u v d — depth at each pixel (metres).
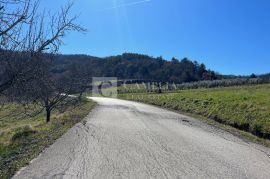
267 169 9.48
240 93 31.75
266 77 65.31
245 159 10.66
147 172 8.93
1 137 17.39
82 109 33.56
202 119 23.06
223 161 10.30
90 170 9.08
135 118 23.50
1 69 7.16
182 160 10.33
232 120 20.06
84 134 15.60
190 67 131.75
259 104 21.27
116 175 8.63
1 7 6.77
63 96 24.27
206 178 8.45
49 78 10.05
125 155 10.96
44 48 7.94
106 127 18.23
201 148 12.30
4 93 7.50
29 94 7.97
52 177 8.38
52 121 22.38
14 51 7.22
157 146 12.55
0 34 6.89
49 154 11.08
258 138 15.13
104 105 40.56
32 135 16.00
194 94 39.00
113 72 138.25
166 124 19.77
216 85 65.31
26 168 9.23
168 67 135.50
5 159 10.53
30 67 7.46
